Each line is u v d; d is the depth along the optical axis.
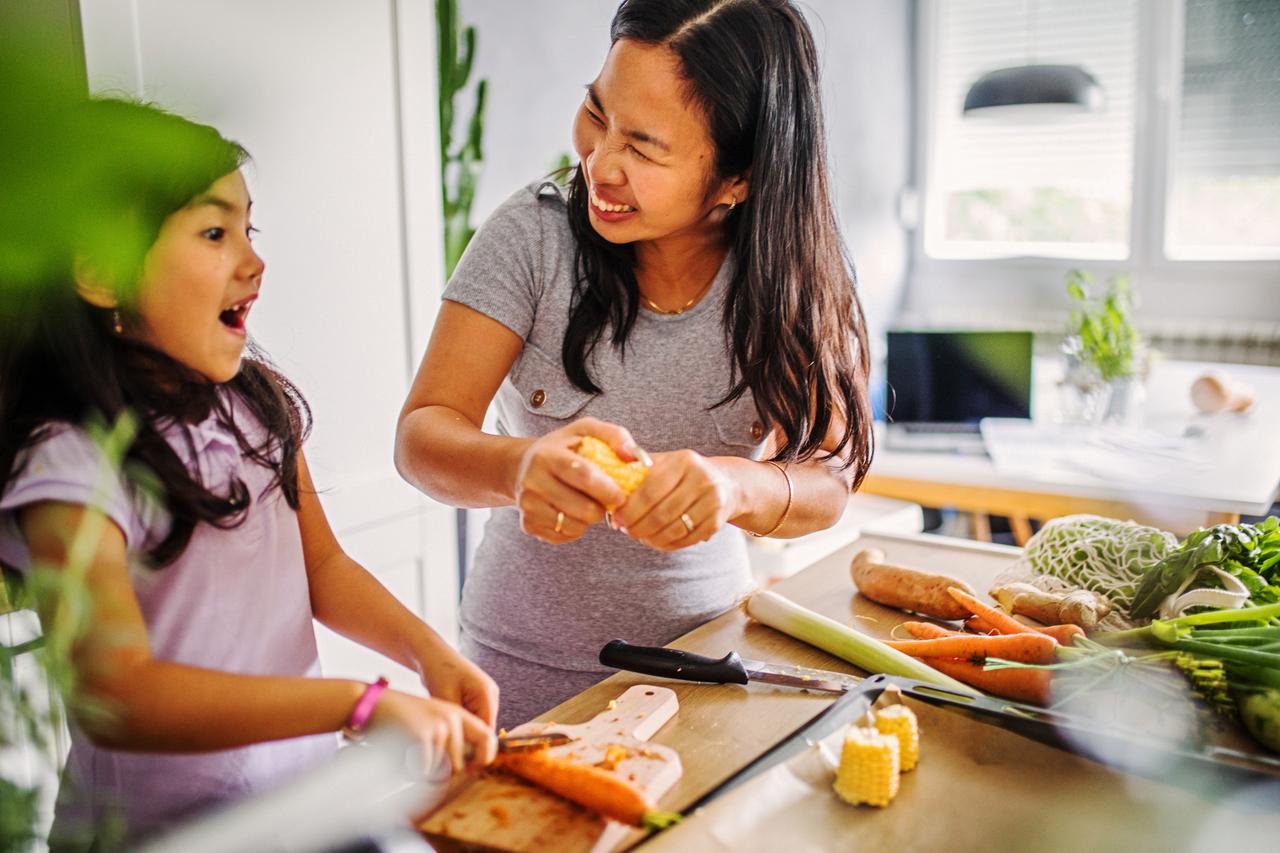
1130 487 2.50
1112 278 4.28
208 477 0.93
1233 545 1.14
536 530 0.95
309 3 1.77
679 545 0.97
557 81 3.03
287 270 1.80
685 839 0.77
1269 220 4.08
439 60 2.33
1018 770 0.88
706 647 1.17
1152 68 4.16
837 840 0.80
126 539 0.82
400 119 1.98
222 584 0.94
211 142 0.79
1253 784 0.82
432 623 2.17
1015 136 4.49
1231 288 4.13
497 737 0.88
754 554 2.68
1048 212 4.48
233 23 1.64
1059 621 1.16
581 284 1.23
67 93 0.47
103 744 0.76
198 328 0.84
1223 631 1.01
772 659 1.14
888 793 0.83
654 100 1.04
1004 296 4.58
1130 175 4.28
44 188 0.47
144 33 1.50
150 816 0.88
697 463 0.96
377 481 2.00
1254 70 4.01
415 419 1.16
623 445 0.97
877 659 1.09
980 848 0.81
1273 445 2.73
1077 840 0.81
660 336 1.26
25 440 0.80
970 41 4.52
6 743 0.56
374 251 1.96
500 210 1.28
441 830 0.78
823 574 1.41
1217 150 4.12
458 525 2.33
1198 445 2.80
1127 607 1.20
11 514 0.80
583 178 1.21
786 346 1.22
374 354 1.99
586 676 1.30
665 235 1.15
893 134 4.47
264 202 1.74
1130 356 3.07
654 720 0.97
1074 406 3.23
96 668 0.73
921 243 4.73
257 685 0.80
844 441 1.30
